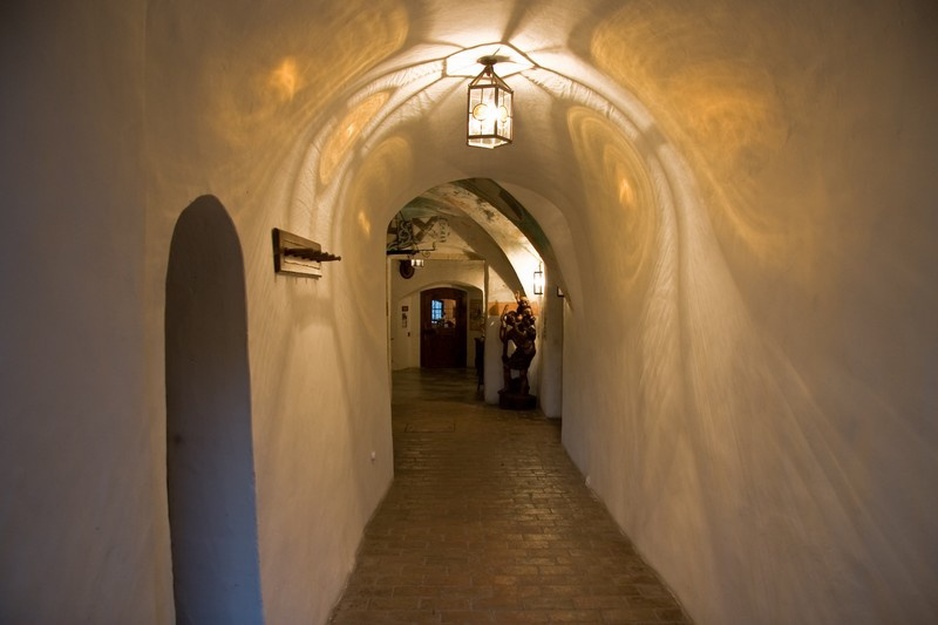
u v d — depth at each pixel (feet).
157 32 4.76
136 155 4.34
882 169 5.45
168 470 7.71
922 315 4.98
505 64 12.17
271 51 6.85
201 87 5.74
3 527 3.05
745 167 8.30
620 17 8.57
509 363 36.83
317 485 11.02
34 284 3.27
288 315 9.45
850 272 6.01
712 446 9.99
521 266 36.50
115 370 4.10
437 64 11.84
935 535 4.88
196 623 7.85
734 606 9.11
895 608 5.41
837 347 6.26
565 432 26.37
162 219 5.11
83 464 3.72
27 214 3.22
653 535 13.64
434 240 42.19
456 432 30.04
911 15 4.90
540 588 12.96
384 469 20.02
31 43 3.25
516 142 17.37
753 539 8.41
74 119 3.60
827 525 6.51
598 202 16.94
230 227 7.01
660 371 12.97
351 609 12.01
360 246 16.96
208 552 7.80
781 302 7.49
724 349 9.39
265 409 8.26
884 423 5.50
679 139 10.06
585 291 21.40
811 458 6.82
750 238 8.38
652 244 13.35
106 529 3.98
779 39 6.48
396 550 15.08
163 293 5.16
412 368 64.90
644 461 14.32
